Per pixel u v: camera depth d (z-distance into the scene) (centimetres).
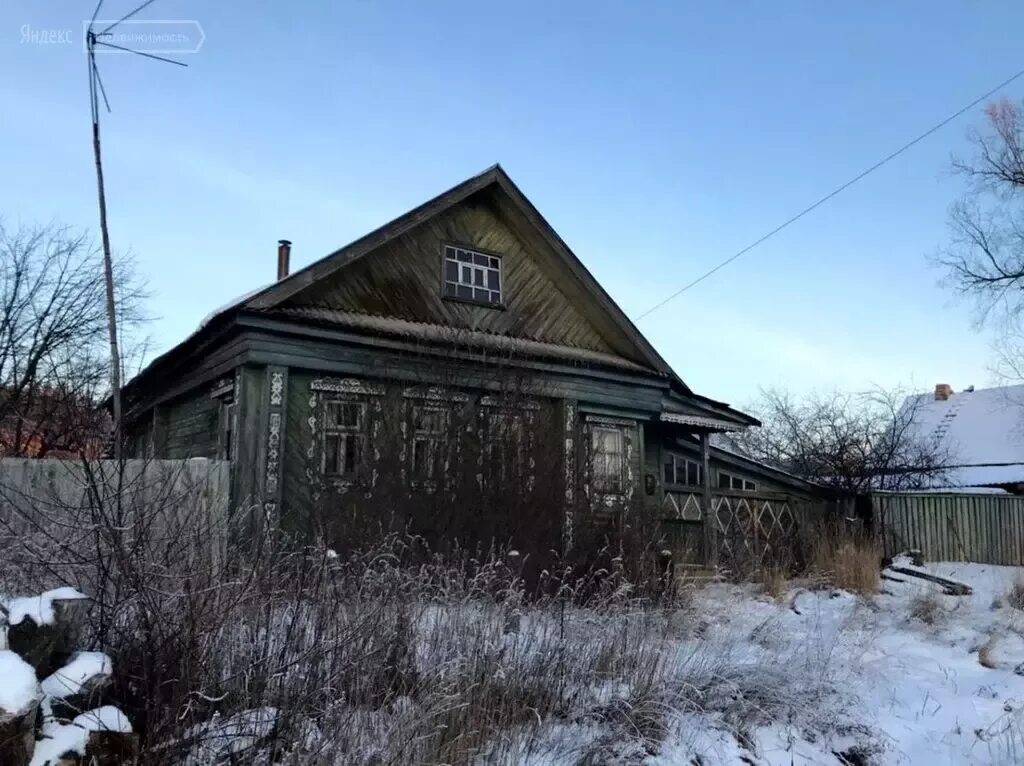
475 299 1422
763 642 827
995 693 770
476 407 1052
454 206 1434
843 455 2102
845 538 1452
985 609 1199
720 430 1642
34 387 1988
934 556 1788
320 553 562
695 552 1451
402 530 902
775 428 3506
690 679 675
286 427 1121
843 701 714
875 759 625
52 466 735
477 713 546
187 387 1375
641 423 1498
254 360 1103
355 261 1289
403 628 555
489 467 1001
